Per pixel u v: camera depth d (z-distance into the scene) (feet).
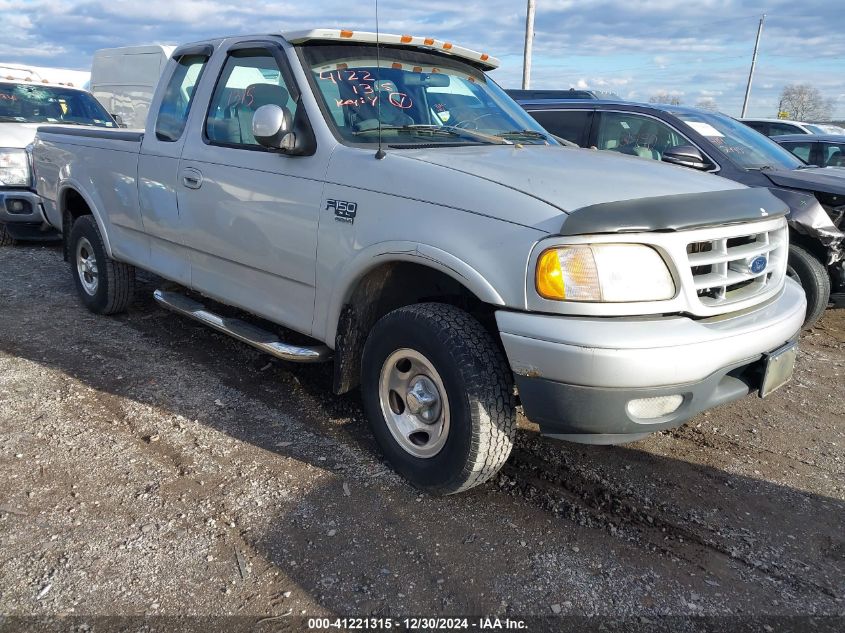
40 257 25.17
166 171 14.14
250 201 12.03
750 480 11.03
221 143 12.92
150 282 21.31
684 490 10.64
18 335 16.40
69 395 13.17
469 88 13.66
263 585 8.21
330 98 11.43
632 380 8.07
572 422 8.50
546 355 8.24
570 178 9.50
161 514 9.51
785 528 9.77
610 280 8.18
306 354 11.39
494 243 8.65
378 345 10.27
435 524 9.50
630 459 11.52
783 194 17.90
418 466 10.02
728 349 8.55
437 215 9.25
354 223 10.21
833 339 18.65
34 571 8.32
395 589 8.22
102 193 16.58
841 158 34.55
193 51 14.23
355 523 9.44
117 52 49.67
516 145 11.88
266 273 12.16
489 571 8.59
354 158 10.50
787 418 13.43
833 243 17.49
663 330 8.21
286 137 11.03
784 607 8.16
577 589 8.32
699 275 8.86
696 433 12.62
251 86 12.58
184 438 11.66
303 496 10.03
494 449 9.23
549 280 8.20
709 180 10.57
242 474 10.59
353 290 10.59
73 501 9.75
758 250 9.64
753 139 21.43
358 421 12.50
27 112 28.45
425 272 10.48
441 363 9.30
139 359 15.16
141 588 8.10
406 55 12.94
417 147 11.04
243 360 15.26
